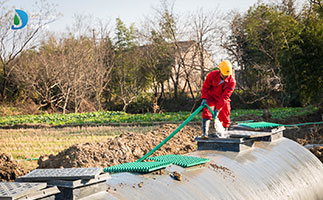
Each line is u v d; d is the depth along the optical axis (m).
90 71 37.09
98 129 17.75
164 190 2.69
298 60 20.83
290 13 28.31
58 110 39.69
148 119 23.80
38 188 2.03
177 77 41.09
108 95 43.81
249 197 3.26
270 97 33.31
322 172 4.83
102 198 2.28
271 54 30.47
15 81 39.66
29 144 12.96
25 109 36.75
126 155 7.06
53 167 6.70
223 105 4.46
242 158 3.92
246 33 35.09
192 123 17.75
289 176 4.09
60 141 13.68
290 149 4.81
